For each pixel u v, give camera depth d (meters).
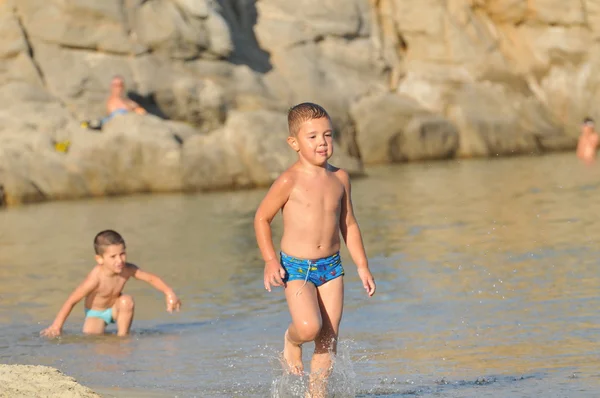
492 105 80.62
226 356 20.03
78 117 66.00
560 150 79.25
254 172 61.84
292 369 16.84
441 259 31.45
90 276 23.95
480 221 40.00
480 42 84.88
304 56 79.94
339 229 17.56
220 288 29.22
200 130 71.31
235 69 74.75
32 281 32.12
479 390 15.62
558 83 84.00
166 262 34.44
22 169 58.78
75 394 14.37
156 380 17.61
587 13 84.19
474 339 20.25
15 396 13.92
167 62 71.69
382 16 85.94
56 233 43.97
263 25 81.38
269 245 16.70
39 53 68.19
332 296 16.73
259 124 63.59
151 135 61.53
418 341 20.39
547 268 28.48
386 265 31.09
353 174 64.44
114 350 21.31
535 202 45.19
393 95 79.31
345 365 16.98
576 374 16.42
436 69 83.88
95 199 58.84
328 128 16.91
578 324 20.95
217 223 44.66
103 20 69.75
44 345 22.31
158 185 60.75
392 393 15.74
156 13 71.69
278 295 27.66
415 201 49.06
